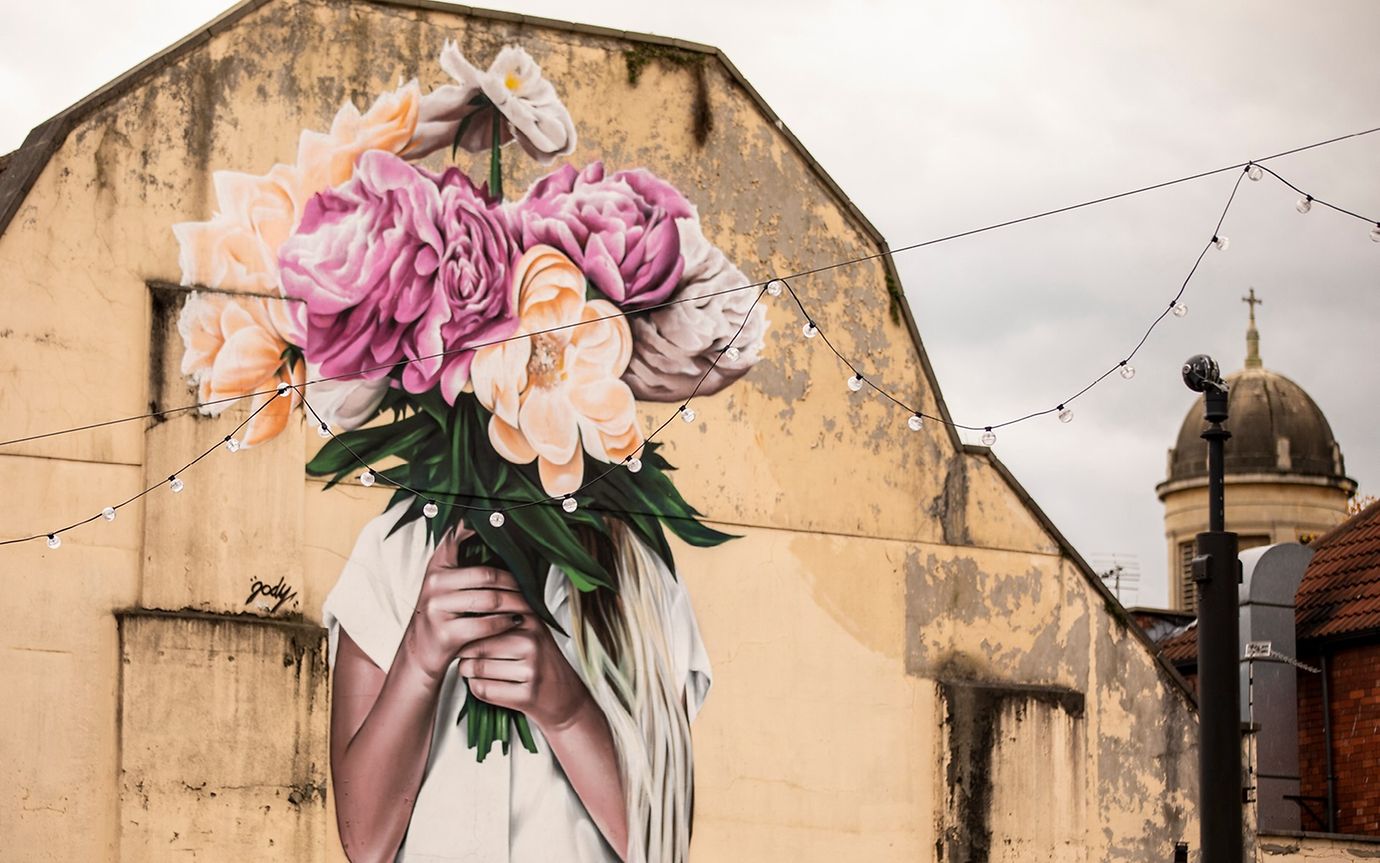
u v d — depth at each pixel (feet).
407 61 75.51
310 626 71.00
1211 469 52.75
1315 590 93.86
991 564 80.84
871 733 77.87
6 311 69.15
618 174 77.82
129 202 71.15
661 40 79.10
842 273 80.53
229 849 68.80
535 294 76.13
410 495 73.20
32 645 67.92
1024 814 79.15
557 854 72.84
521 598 73.97
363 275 73.82
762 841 75.72
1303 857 80.59
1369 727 88.38
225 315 71.72
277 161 73.26
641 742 74.64
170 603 69.56
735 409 78.02
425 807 71.56
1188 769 81.87
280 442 71.61
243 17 73.51
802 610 77.71
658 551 76.13
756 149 79.92
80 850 67.31
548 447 75.41
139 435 70.13
